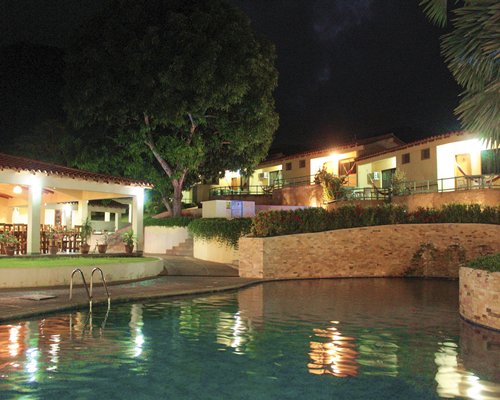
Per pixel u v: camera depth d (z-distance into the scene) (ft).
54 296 44.91
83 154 99.40
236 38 93.30
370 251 74.64
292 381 22.31
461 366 24.84
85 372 23.56
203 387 21.44
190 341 30.04
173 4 97.35
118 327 34.14
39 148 122.72
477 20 31.27
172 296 49.55
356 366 24.77
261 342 29.94
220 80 92.12
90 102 94.48
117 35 94.58
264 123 102.01
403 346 29.14
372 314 40.37
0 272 50.78
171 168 107.14
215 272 72.38
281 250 69.97
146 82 91.15
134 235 80.18
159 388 21.31
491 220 74.33
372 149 131.13
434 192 91.40
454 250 73.46
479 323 35.70
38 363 25.00
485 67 33.14
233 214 96.37
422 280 69.97
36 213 65.87
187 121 100.63
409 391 20.94
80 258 69.46
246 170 113.29
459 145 99.30
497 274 34.14
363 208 76.79
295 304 45.73
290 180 148.97
